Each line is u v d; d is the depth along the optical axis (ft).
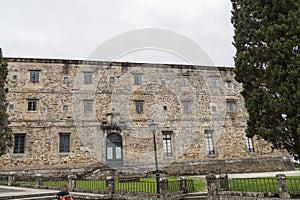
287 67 23.21
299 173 50.93
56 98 61.77
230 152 66.13
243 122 69.77
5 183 43.45
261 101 24.88
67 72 64.08
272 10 25.96
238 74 28.45
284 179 21.79
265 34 25.36
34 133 58.34
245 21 28.30
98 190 31.07
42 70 62.64
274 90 24.35
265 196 22.29
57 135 59.52
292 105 22.33
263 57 25.66
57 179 39.09
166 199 25.52
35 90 60.85
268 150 68.59
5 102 47.50
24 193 30.07
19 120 57.98
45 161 57.31
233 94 71.36
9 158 55.31
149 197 26.07
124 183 34.47
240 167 64.95
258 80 26.35
